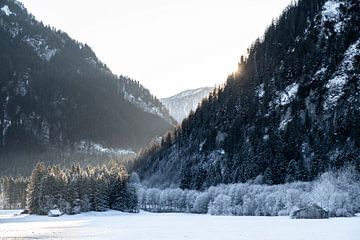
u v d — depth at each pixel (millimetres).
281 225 112062
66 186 181375
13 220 163875
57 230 116875
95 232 108750
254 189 180125
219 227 113000
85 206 184250
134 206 197250
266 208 168375
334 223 113188
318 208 139500
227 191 190375
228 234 93812
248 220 138750
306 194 161375
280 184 187875
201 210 196000
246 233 94562
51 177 180625
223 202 182125
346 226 103250
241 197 183125
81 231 112375
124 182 198750
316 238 80500
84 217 172875
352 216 146875
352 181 165125
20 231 115688
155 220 150250
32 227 128750
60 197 179875
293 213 142625
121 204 193750
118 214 188750
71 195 181500
